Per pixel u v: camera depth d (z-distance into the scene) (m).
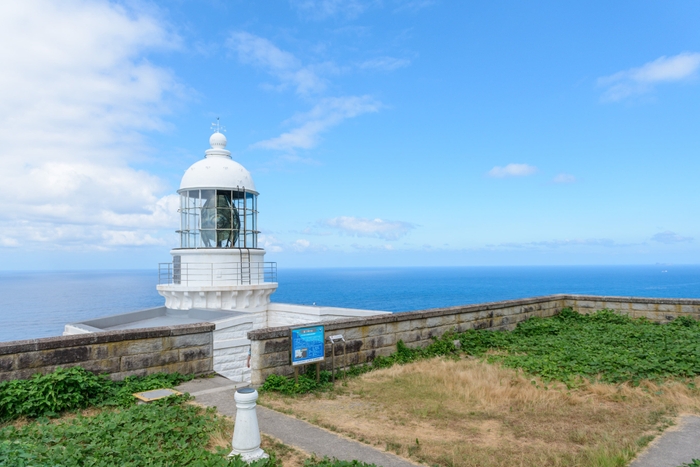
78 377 7.81
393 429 7.09
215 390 8.84
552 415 7.64
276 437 6.63
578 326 15.67
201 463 5.47
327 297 108.06
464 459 5.92
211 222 18.98
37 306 108.19
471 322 14.22
